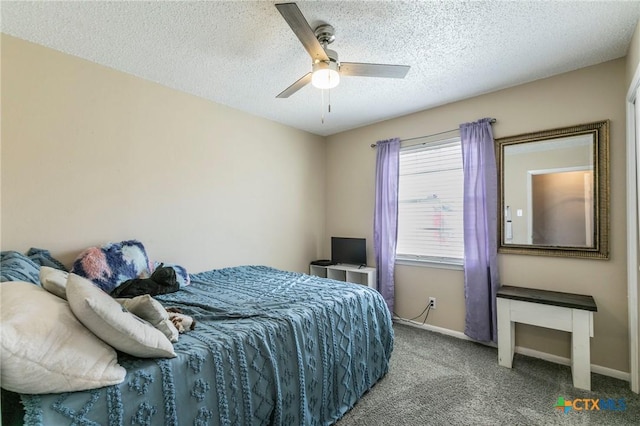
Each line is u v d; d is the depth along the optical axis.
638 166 1.94
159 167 2.66
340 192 4.18
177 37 1.99
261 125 3.55
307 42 1.64
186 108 2.86
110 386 0.99
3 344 0.80
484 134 2.83
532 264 2.62
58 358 0.89
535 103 2.61
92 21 1.81
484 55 2.22
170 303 1.94
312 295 2.08
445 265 3.16
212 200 3.06
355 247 3.79
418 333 3.13
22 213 1.97
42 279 1.29
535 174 2.60
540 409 1.85
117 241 2.40
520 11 1.74
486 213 2.79
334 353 1.81
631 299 2.11
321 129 4.06
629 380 2.16
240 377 1.33
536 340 2.58
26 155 1.99
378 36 1.98
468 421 1.74
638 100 1.88
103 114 2.34
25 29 1.88
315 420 1.63
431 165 3.33
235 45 2.09
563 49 2.13
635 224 2.08
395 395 2.00
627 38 2.00
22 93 1.98
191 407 1.16
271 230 3.65
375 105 3.19
